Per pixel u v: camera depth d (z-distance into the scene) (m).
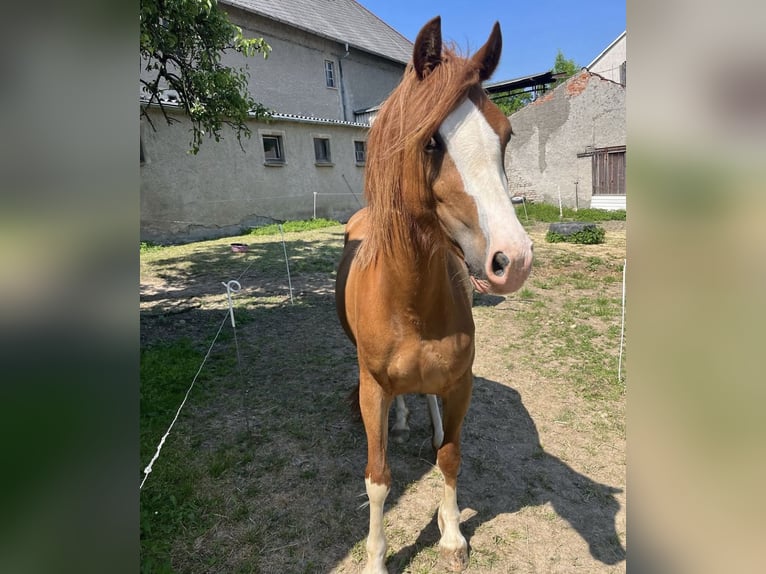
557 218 13.41
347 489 2.40
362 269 1.69
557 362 3.95
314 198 13.98
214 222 11.38
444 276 1.57
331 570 1.93
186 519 2.18
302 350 4.22
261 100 14.66
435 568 1.93
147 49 3.60
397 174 1.36
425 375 1.68
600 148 14.77
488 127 1.21
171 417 3.05
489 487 2.40
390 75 19.72
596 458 2.64
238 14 13.88
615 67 21.11
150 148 10.02
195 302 5.71
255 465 2.59
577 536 2.08
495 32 1.33
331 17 18.72
